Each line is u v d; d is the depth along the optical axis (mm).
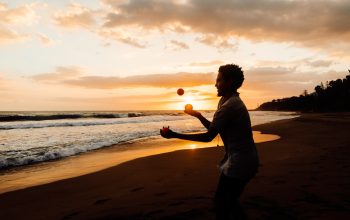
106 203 4762
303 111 138750
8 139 16359
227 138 2508
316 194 4500
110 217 4035
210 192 4973
